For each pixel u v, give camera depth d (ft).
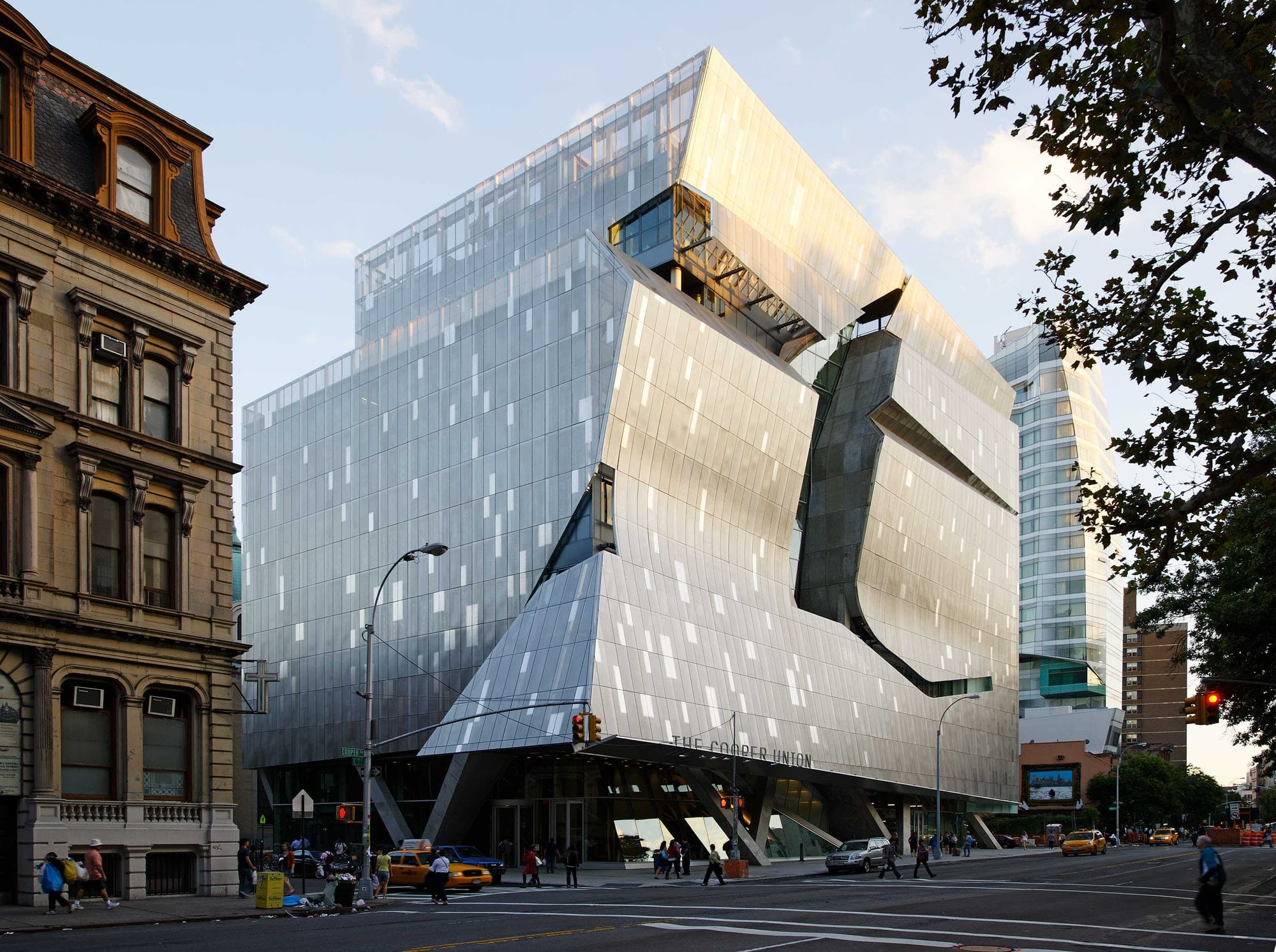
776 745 229.45
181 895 113.50
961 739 318.04
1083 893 123.85
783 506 257.75
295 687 282.56
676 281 246.47
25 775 100.68
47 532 104.88
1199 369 53.83
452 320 257.75
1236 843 364.17
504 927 83.76
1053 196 55.67
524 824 223.71
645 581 210.59
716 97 250.98
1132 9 45.85
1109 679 523.70
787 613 252.83
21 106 107.65
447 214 311.27
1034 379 565.12
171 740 115.55
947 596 328.29
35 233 107.34
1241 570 135.85
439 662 241.35
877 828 273.95
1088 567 526.98
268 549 301.63
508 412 236.63
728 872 173.78
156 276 119.03
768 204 269.64
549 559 217.77
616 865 205.87
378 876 137.59
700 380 231.09
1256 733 163.84
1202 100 47.62
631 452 218.38
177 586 116.78
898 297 321.93
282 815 285.64
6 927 84.23
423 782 247.29
